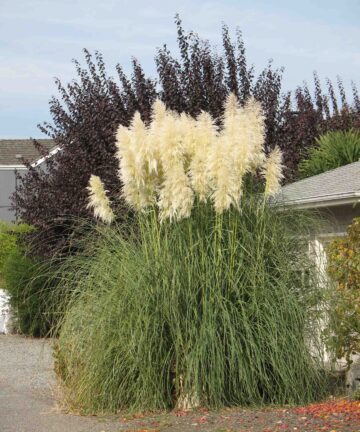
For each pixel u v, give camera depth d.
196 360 10.23
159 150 10.88
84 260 11.54
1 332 22.12
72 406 11.03
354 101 28.16
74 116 20.84
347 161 20.44
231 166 10.49
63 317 11.56
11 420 10.56
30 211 20.41
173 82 20.67
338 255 10.71
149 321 10.40
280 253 10.88
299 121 22.48
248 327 10.25
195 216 10.99
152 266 10.65
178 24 21.28
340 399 10.47
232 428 9.13
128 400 10.71
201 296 10.55
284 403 10.45
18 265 20.55
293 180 20.47
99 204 11.59
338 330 10.67
